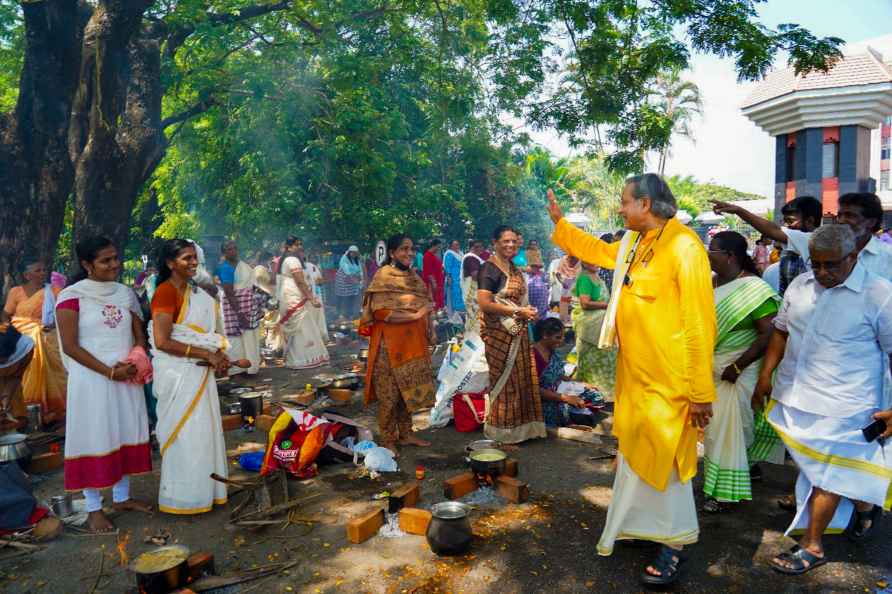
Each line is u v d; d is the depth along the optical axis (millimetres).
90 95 9617
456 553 3301
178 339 3807
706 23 8867
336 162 16031
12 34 12867
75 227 9828
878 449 2998
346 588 3023
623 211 3094
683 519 2996
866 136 13078
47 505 4055
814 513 3135
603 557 3297
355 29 13562
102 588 3102
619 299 3127
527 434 5250
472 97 13445
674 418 2910
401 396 5078
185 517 3871
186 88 14797
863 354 3004
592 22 10250
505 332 5109
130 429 3848
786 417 3260
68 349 3562
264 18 14109
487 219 26406
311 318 8523
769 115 13891
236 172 17500
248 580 3094
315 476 4562
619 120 10922
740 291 3676
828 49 8656
